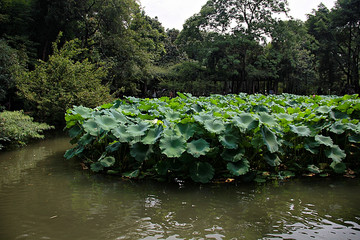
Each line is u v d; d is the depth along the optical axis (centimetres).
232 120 532
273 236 322
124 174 541
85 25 2233
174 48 4331
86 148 645
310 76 3325
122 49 2259
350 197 435
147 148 531
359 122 579
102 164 547
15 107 1694
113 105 823
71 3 2067
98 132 589
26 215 376
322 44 3328
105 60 2228
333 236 321
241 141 531
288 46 2942
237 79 3191
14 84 1347
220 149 536
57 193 456
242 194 450
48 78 1205
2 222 356
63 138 1016
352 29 3347
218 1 2936
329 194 448
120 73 2253
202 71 3195
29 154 750
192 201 422
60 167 615
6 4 1809
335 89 3891
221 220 361
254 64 3034
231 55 2812
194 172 498
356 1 2962
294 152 588
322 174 541
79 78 1280
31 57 1991
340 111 622
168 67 3547
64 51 1334
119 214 378
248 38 2781
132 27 2591
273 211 386
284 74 3416
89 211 388
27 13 1952
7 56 1325
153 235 324
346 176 539
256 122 518
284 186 486
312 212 382
